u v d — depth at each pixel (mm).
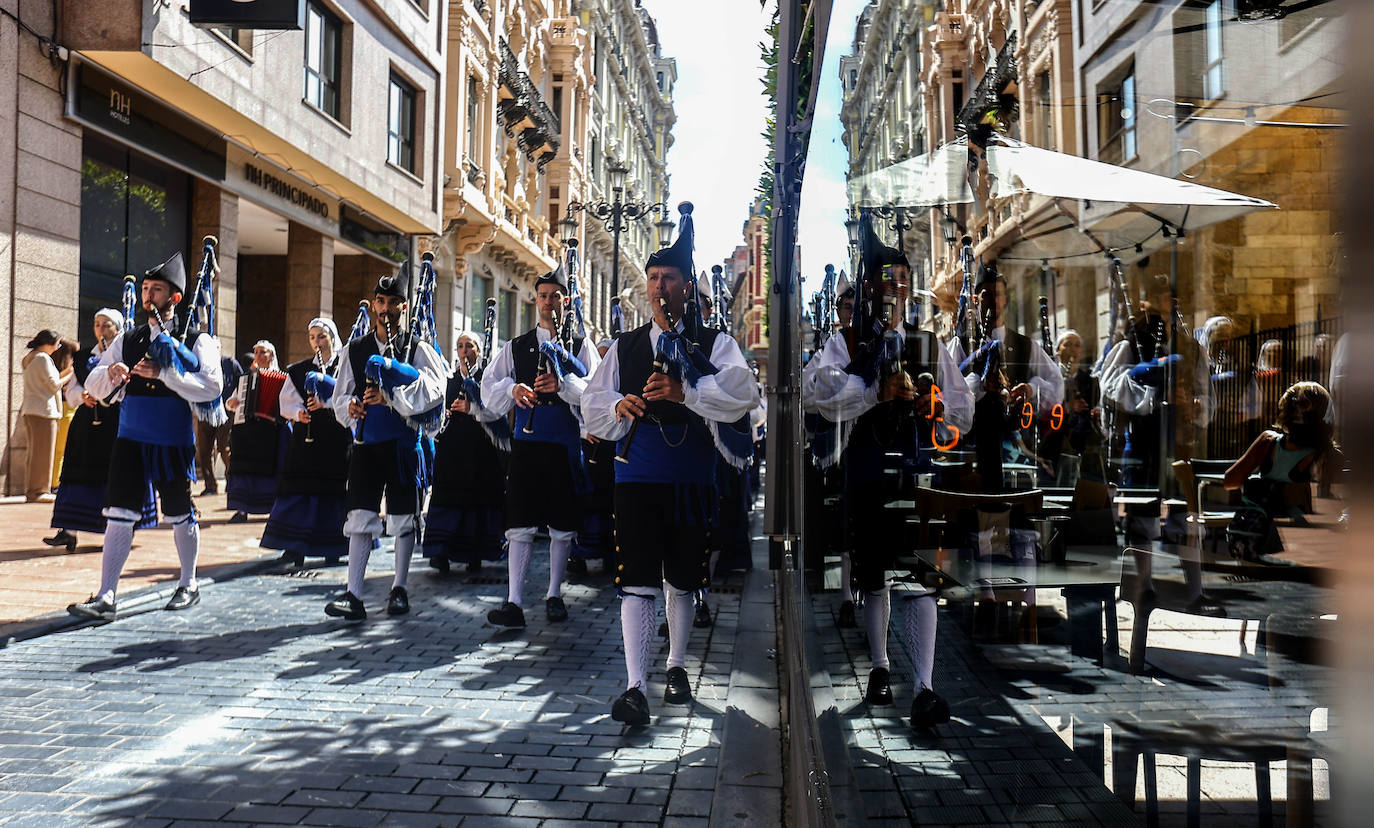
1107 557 1013
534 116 27109
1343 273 329
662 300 4305
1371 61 313
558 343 6047
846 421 1519
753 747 3582
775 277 4559
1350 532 324
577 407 5945
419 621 5871
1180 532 871
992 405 1156
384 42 17281
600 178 40344
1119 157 916
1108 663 1005
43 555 7426
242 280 18281
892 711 1228
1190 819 789
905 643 1166
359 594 5898
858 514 1412
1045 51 995
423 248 21000
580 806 3068
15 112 10227
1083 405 1055
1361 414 317
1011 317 1113
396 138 18359
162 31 11008
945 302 1170
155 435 5762
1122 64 907
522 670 4770
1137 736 880
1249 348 755
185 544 6098
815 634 2076
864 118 1457
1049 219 1037
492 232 23031
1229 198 745
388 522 6156
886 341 1281
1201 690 820
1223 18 769
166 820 2922
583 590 7078
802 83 3498
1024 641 1085
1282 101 648
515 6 26828
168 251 13219
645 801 3111
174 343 5719
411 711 4055
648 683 4586
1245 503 750
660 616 6086
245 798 3102
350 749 3578
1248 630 747
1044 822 975
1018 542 1132
